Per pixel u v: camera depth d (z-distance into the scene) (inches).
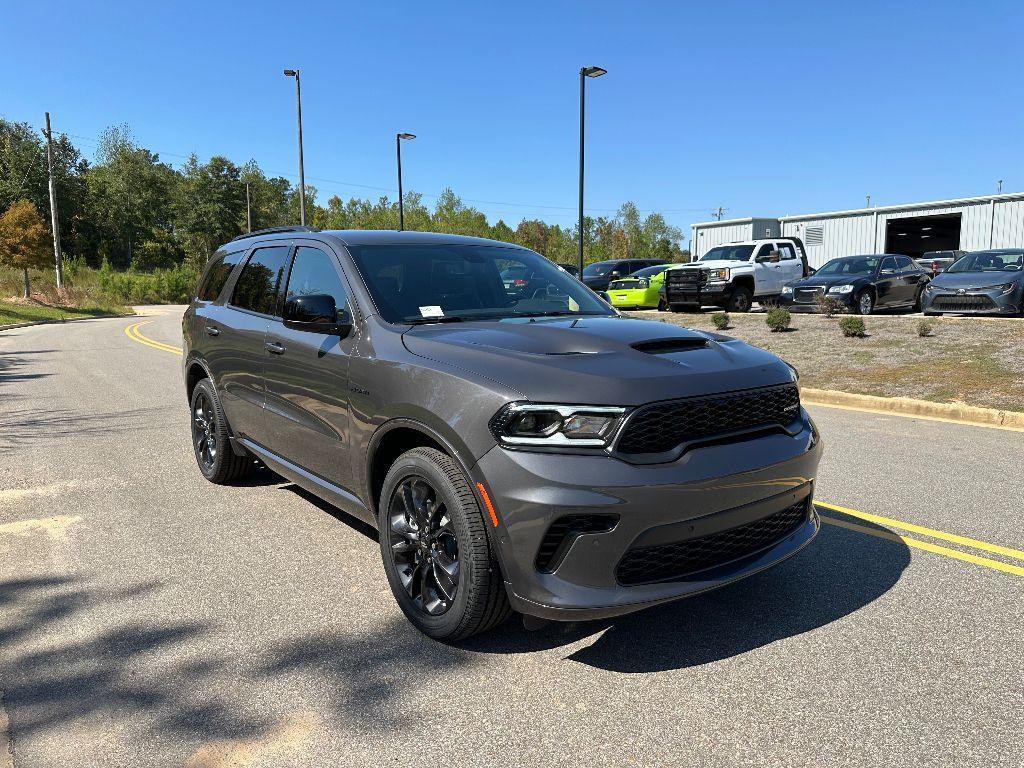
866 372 441.1
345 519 193.6
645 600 110.0
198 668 119.5
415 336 137.9
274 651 125.1
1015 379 385.4
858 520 191.5
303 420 165.9
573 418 108.8
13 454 265.6
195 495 215.0
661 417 111.3
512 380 114.8
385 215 2876.5
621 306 903.7
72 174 3750.0
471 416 115.4
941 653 122.9
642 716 105.8
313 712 107.4
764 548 127.6
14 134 3558.1
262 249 204.1
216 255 238.2
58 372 502.3
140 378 470.6
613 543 108.0
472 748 98.8
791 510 133.6
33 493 217.3
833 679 115.0
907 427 319.3
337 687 113.9
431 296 157.8
